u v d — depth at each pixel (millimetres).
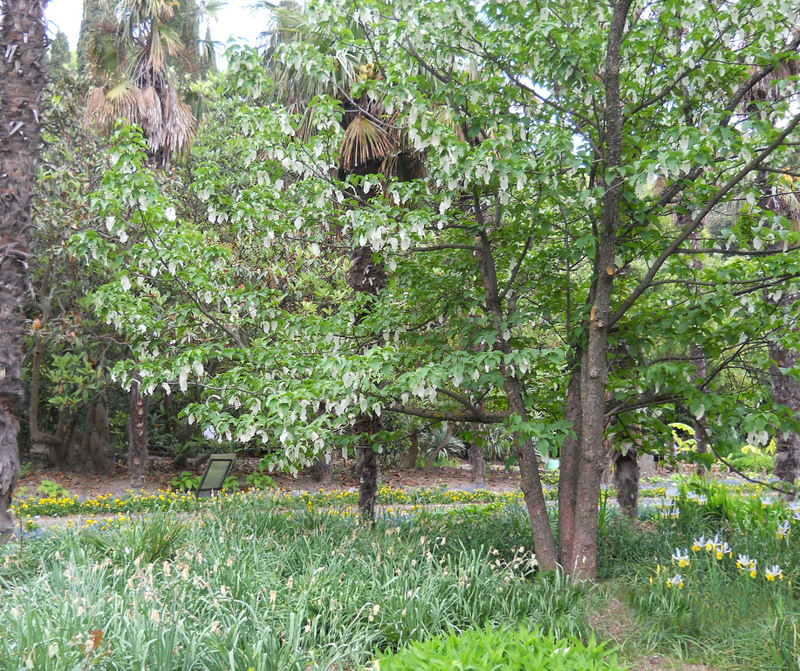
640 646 4211
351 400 5133
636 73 5875
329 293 8758
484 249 5852
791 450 8820
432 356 5738
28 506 9922
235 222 5504
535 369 6277
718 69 5242
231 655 3318
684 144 4422
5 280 5820
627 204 5574
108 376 13133
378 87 5168
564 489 5883
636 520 8164
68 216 10719
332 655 3691
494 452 17422
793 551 5953
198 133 14055
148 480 14055
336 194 5430
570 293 6352
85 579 4230
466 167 4883
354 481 15102
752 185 5184
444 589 4582
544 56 4934
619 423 6688
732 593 4945
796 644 3979
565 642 3293
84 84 13586
